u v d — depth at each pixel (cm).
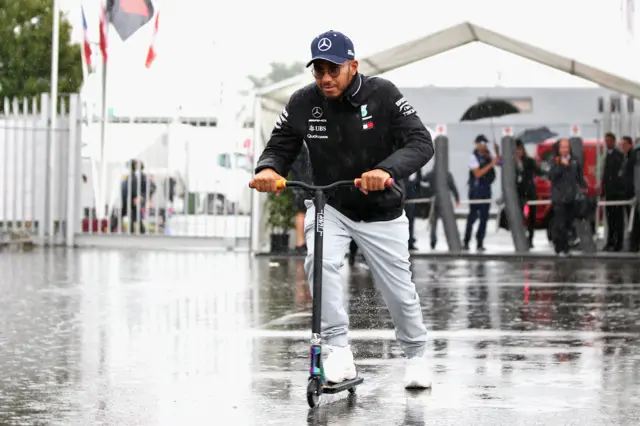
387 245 637
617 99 2162
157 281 1424
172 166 2289
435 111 2228
